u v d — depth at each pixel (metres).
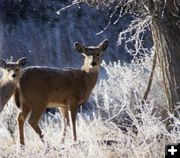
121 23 84.69
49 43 84.06
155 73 38.38
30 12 88.69
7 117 33.91
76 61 81.75
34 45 83.94
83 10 88.81
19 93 31.89
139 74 39.44
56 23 87.56
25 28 86.12
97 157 23.78
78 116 39.59
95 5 32.25
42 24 87.25
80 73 33.62
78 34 85.81
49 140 28.77
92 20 87.62
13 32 85.44
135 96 33.03
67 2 90.50
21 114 31.20
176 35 28.92
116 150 24.56
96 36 85.25
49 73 32.06
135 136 24.77
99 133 30.28
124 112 33.06
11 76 32.19
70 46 83.94
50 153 24.72
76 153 24.20
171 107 28.95
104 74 61.19
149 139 24.38
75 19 88.12
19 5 88.38
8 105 34.50
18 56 82.56
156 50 29.91
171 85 28.98
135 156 23.48
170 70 29.03
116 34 83.75
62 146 25.03
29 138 32.03
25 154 24.72
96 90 41.34
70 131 32.53
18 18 87.50
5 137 32.22
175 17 28.95
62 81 32.38
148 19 29.11
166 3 28.77
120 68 41.19
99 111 37.38
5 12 87.50
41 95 31.50
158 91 36.88
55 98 32.34
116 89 38.84
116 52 79.88
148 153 23.41
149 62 39.69
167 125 27.86
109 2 31.06
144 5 29.11
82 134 31.12
